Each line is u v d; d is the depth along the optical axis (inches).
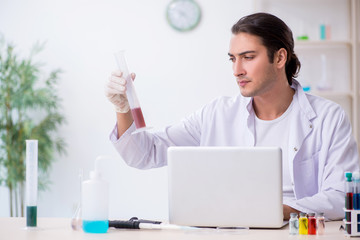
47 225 73.0
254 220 67.7
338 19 189.0
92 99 197.6
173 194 69.7
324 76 186.1
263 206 67.5
